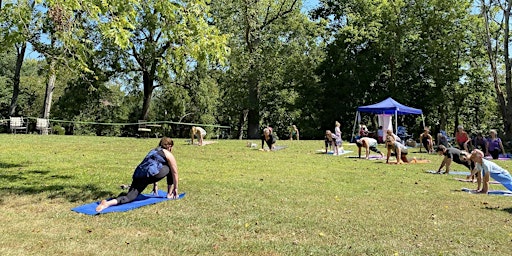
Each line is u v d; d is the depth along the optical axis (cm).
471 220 645
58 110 3322
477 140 1845
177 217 624
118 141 1966
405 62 3556
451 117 3862
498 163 1554
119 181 909
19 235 520
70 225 573
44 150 1490
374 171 1192
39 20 906
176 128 3709
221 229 568
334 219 629
